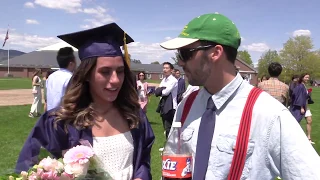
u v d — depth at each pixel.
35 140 2.02
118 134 2.12
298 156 1.67
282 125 1.71
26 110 15.47
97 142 2.04
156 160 6.52
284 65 78.38
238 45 1.84
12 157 6.71
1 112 14.59
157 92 8.16
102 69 2.03
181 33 1.89
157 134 9.53
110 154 2.05
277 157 1.74
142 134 2.24
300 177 1.65
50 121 2.02
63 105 2.05
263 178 1.75
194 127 1.91
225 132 1.78
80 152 1.78
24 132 9.62
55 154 1.99
